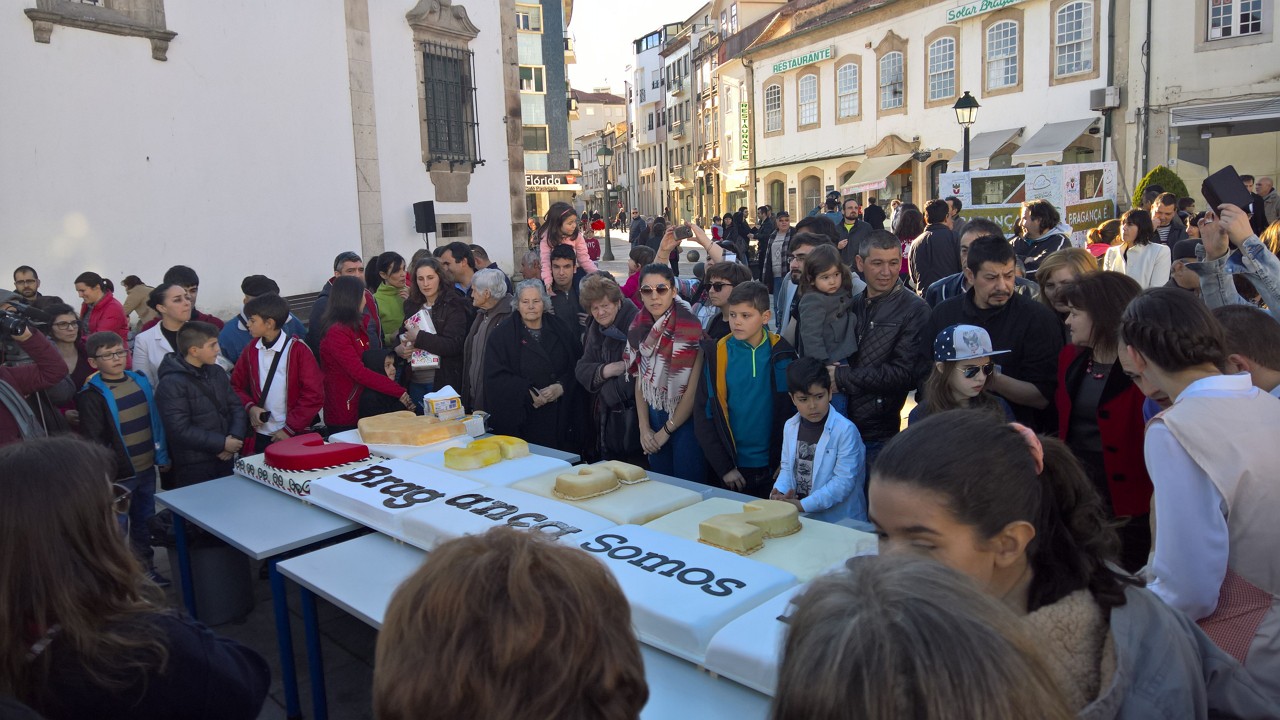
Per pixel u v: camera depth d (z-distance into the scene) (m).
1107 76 19.08
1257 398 1.91
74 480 1.51
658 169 55.50
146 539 4.71
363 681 3.65
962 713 0.82
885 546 1.40
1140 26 18.39
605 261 28.00
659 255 5.76
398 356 5.67
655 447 4.27
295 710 3.32
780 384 3.78
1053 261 3.63
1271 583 1.84
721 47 39.09
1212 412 1.86
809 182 29.38
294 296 11.16
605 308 4.71
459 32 13.59
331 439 4.34
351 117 11.91
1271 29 16.45
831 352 3.84
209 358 4.60
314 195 11.41
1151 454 1.92
